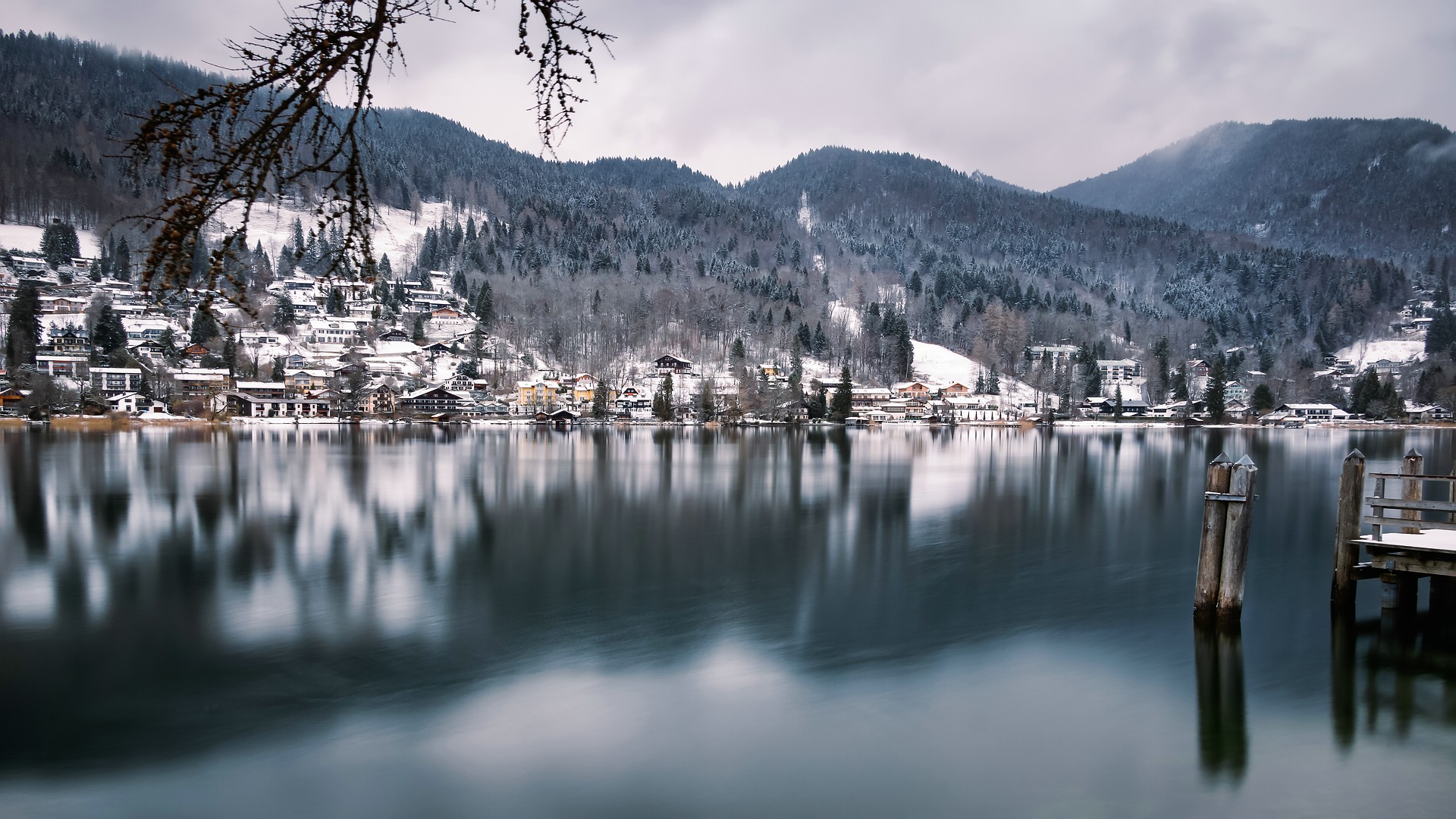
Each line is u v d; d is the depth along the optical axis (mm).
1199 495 58844
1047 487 63844
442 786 15891
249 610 28078
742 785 15648
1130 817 14422
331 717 19172
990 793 15211
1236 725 17844
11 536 41375
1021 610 27312
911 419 193250
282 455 86625
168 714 19438
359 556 37000
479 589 30828
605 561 36000
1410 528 25609
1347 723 17859
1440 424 197000
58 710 19734
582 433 140875
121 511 49000
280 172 4988
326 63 4859
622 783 15891
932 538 41812
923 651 23250
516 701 19984
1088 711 18781
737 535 42188
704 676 21500
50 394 138500
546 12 5398
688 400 188375
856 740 17594
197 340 173250
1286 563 34156
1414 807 14633
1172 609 26984
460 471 72688
